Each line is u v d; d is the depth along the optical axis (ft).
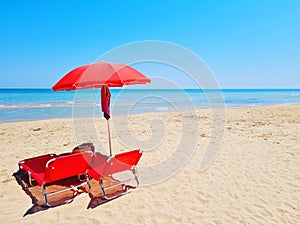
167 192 14.20
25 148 23.99
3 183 15.42
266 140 26.40
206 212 11.97
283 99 129.49
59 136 29.53
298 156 20.52
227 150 22.76
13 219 11.34
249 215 11.66
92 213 11.87
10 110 62.13
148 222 11.14
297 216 11.60
